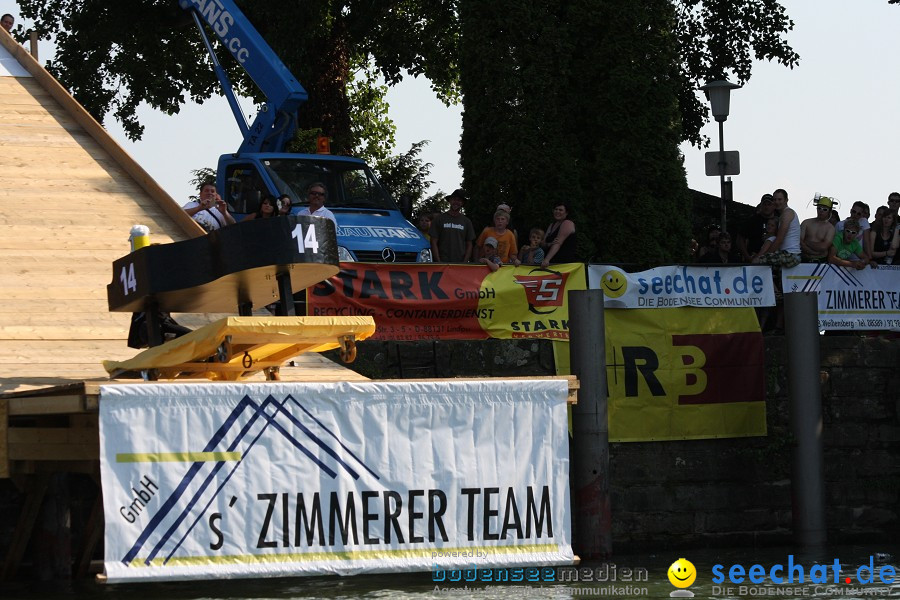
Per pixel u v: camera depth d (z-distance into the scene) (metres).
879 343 28.91
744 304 27.94
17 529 20.45
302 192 30.36
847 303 28.97
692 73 47.09
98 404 14.93
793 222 28.61
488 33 33.62
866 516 28.55
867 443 28.69
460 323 25.98
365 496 15.69
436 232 29.72
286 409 15.47
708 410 27.52
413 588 20.08
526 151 33.12
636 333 27.22
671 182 33.81
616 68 33.53
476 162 33.84
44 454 17.20
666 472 27.11
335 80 45.88
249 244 16.31
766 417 27.94
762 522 27.61
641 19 33.75
